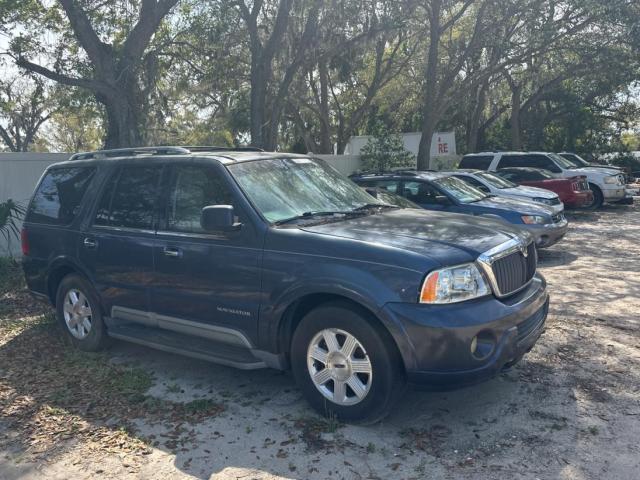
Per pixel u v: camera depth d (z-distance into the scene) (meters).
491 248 4.18
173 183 5.13
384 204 5.45
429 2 19.39
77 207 5.86
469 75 21.70
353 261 4.04
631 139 47.78
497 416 4.23
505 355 3.95
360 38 17.11
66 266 5.93
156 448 3.98
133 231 5.27
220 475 3.62
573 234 13.27
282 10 14.49
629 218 16.11
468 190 10.80
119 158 5.71
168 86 18.59
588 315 6.58
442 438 3.95
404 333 3.80
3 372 5.46
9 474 3.77
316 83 28.14
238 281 4.51
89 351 5.88
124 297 5.36
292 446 3.91
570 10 18.88
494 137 36.38
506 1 18.52
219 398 4.73
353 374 4.09
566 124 35.12
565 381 4.79
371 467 3.63
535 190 12.62
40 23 14.19
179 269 4.88
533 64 24.17
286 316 4.38
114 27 15.05
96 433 4.23
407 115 32.38
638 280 8.35
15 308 7.70
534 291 4.52
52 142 42.22
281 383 5.00
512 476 3.48
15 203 10.35
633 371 4.95
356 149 23.70
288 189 4.98
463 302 3.89
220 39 15.94
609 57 20.45
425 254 3.96
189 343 4.98
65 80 12.30
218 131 25.77
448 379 3.80
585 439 3.87
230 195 4.70
